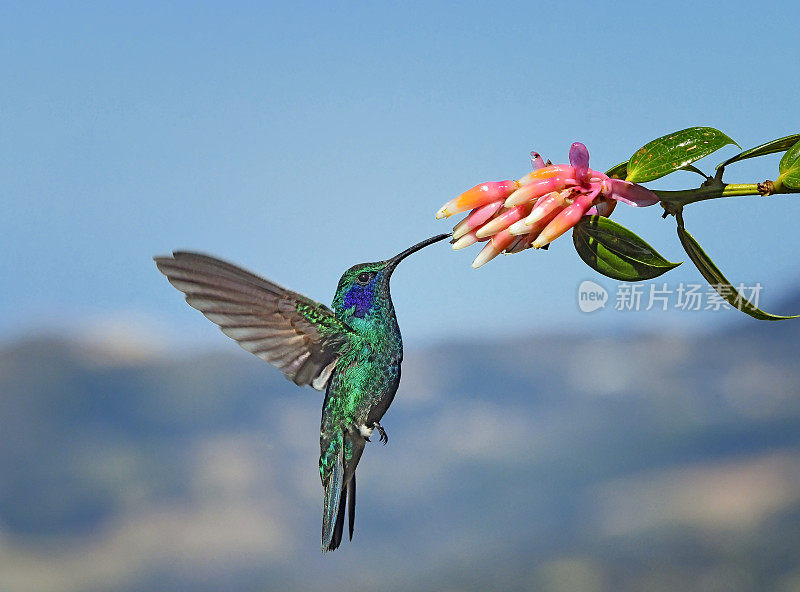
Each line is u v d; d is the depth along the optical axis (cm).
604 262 105
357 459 113
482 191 105
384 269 113
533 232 105
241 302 112
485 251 105
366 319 113
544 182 105
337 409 113
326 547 112
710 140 104
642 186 105
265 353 112
